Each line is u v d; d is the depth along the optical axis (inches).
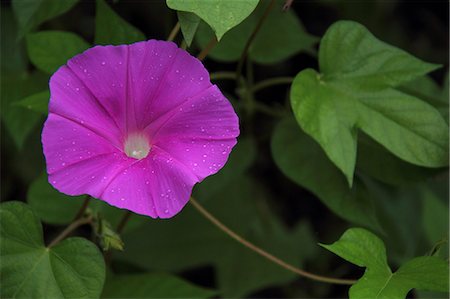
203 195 27.8
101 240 25.5
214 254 30.2
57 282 24.5
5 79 28.2
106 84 23.5
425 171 26.7
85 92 23.4
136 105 23.9
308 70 25.4
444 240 25.1
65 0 25.8
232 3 23.4
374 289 23.8
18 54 28.7
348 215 26.6
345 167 25.1
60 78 23.2
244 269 30.3
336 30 25.6
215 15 23.3
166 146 23.7
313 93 25.3
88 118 23.5
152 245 29.9
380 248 24.5
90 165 23.2
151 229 30.0
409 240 29.2
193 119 23.7
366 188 26.6
